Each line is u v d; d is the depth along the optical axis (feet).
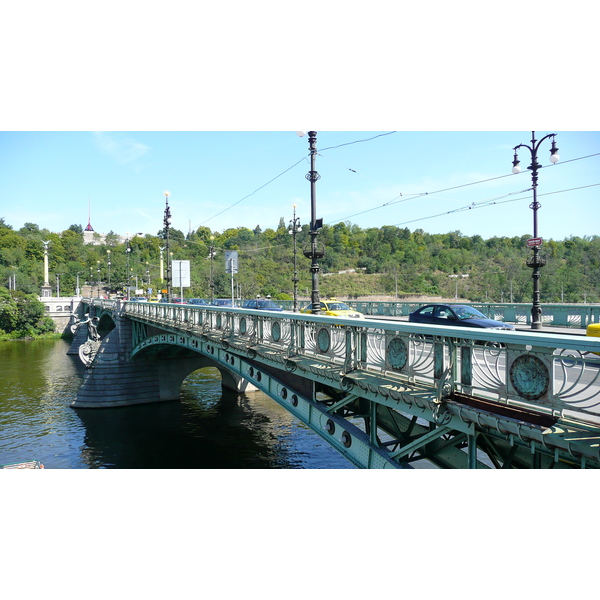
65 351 231.09
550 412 17.29
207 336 54.13
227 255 107.96
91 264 431.43
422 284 262.88
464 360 20.52
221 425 97.96
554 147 56.24
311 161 54.60
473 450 20.70
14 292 297.74
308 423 35.04
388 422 29.48
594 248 191.21
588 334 39.88
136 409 111.65
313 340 33.40
